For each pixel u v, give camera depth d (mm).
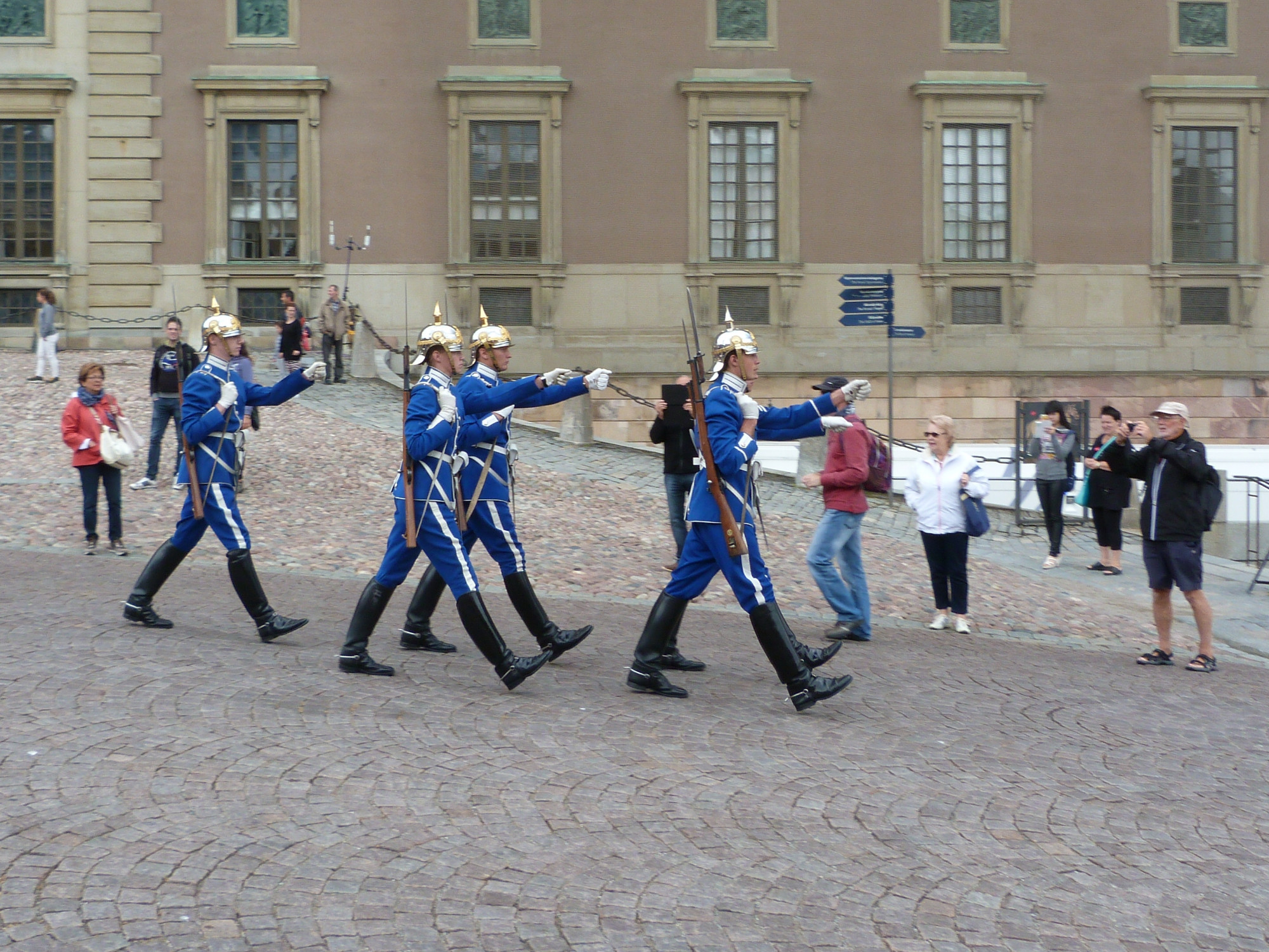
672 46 27500
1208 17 28188
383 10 27328
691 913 4562
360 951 4156
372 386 22469
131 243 27297
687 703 7410
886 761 6457
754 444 7211
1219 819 5840
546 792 5723
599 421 26156
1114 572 13898
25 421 18594
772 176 27812
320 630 8891
